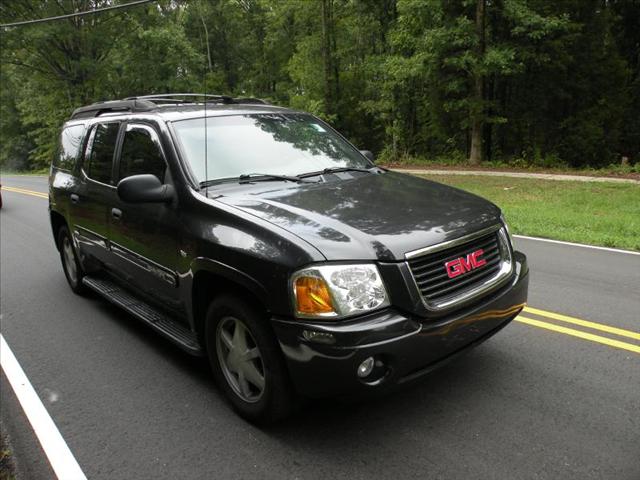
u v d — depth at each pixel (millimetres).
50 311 5684
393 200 3535
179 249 3629
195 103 4797
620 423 3180
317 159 4352
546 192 13266
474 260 3217
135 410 3615
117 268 4793
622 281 5980
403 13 21141
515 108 26875
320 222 3113
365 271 2832
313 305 2787
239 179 3842
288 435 3221
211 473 2926
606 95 26688
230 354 3412
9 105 46469
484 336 3303
